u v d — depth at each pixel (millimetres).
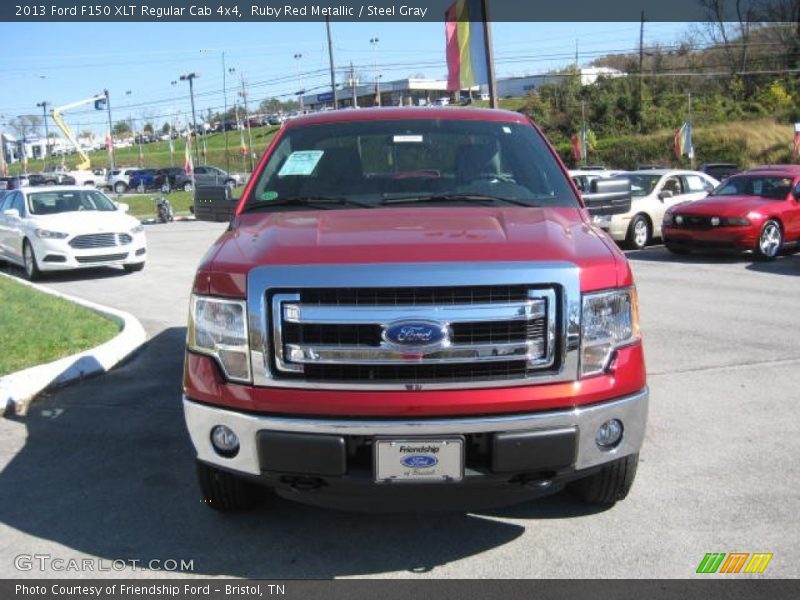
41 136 106812
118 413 5578
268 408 3154
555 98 63844
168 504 4078
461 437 3076
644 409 3375
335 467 3104
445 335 3061
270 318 3148
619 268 3342
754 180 14805
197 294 3375
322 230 3574
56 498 4160
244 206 4387
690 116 54375
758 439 4895
